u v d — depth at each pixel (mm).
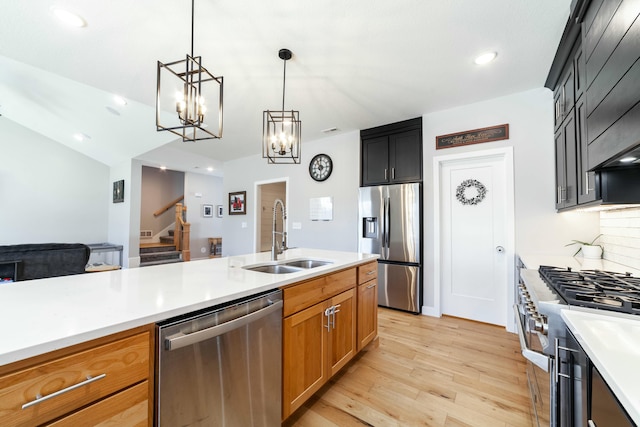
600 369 665
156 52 2156
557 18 1756
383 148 3738
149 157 5523
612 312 984
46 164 5918
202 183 7688
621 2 974
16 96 4285
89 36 1973
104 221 6633
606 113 1092
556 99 2484
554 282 1365
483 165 3098
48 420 698
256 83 2611
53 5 1678
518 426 1511
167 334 939
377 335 2496
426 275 3332
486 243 3064
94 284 1307
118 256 6020
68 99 3826
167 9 1700
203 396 1047
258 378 1270
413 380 1949
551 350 1034
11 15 1760
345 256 2379
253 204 5422
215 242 7773
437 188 3270
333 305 1832
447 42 2010
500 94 2824
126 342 853
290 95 2867
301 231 4633
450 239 3293
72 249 3551
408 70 2381
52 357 712
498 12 1713
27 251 3248
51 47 2109
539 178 2676
